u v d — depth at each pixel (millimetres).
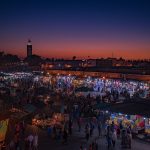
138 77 86125
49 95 56406
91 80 80125
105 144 29531
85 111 39531
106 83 72438
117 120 34312
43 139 30906
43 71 145375
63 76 100438
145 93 54688
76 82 79500
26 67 180875
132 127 32562
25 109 36250
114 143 28078
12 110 30141
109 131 29188
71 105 45719
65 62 172250
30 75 123125
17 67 180125
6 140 25859
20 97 49500
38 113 38125
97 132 33688
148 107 33438
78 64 167375
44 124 35500
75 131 34469
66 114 38344
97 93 57281
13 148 25109
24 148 26734
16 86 74625
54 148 28141
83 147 28281
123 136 28328
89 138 31469
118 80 77750
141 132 32031
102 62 148875
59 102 48969
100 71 104812
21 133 30312
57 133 31734
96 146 26594
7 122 24734
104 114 36156
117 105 36156
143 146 28734
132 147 28438
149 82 71188
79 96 53250
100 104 38938
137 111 32688
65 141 29547
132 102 36156
